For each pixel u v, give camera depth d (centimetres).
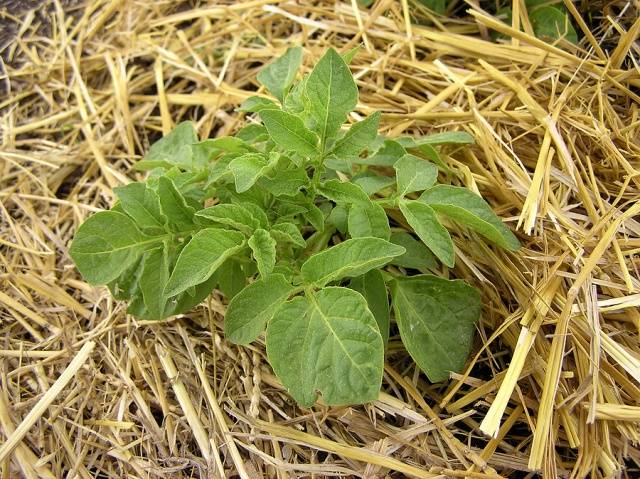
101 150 56
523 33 48
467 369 39
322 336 32
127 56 61
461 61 52
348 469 37
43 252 49
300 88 38
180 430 41
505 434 38
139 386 43
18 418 42
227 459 39
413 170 39
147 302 39
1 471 40
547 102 47
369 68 53
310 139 35
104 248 38
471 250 42
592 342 36
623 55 46
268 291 35
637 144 44
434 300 39
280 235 36
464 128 47
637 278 39
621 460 36
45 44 63
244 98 55
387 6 55
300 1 59
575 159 44
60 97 60
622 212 42
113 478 40
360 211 37
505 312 40
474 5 53
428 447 38
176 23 63
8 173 55
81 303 48
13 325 47
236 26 60
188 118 58
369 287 38
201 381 41
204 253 34
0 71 61
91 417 42
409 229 45
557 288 39
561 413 36
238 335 34
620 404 36
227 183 39
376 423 38
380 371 31
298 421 39
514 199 43
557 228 40
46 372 44
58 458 40
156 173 43
